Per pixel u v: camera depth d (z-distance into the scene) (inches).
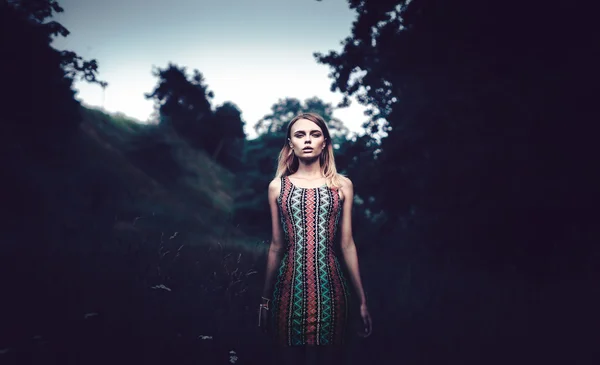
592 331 182.7
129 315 171.2
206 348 150.6
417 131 406.9
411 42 402.3
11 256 258.5
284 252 100.7
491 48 333.1
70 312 168.4
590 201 294.7
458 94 353.7
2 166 557.9
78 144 1165.7
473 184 348.2
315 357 94.7
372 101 534.0
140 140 1850.4
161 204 1262.3
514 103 304.3
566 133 289.3
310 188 98.3
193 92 2465.6
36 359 126.3
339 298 94.4
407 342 173.8
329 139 101.7
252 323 184.4
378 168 470.9
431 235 415.8
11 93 564.7
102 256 274.4
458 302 250.2
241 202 1477.6
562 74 284.7
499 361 149.9
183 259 287.4
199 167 2148.1
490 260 366.3
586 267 282.8
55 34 528.4
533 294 264.2
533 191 308.5
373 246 505.0
